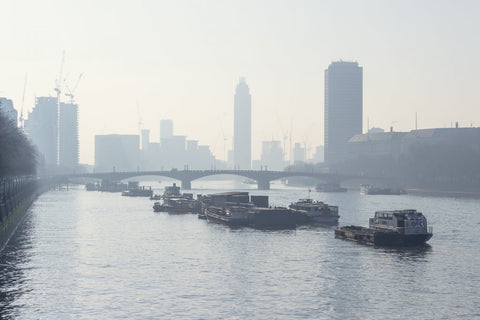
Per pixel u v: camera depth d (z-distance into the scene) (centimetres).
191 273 12231
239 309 9688
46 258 13862
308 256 14012
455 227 19800
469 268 12650
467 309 9694
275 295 10506
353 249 14975
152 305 9906
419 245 15562
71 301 10138
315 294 10550
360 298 10306
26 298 10300
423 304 9956
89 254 14425
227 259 13712
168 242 16400
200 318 9238
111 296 10444
